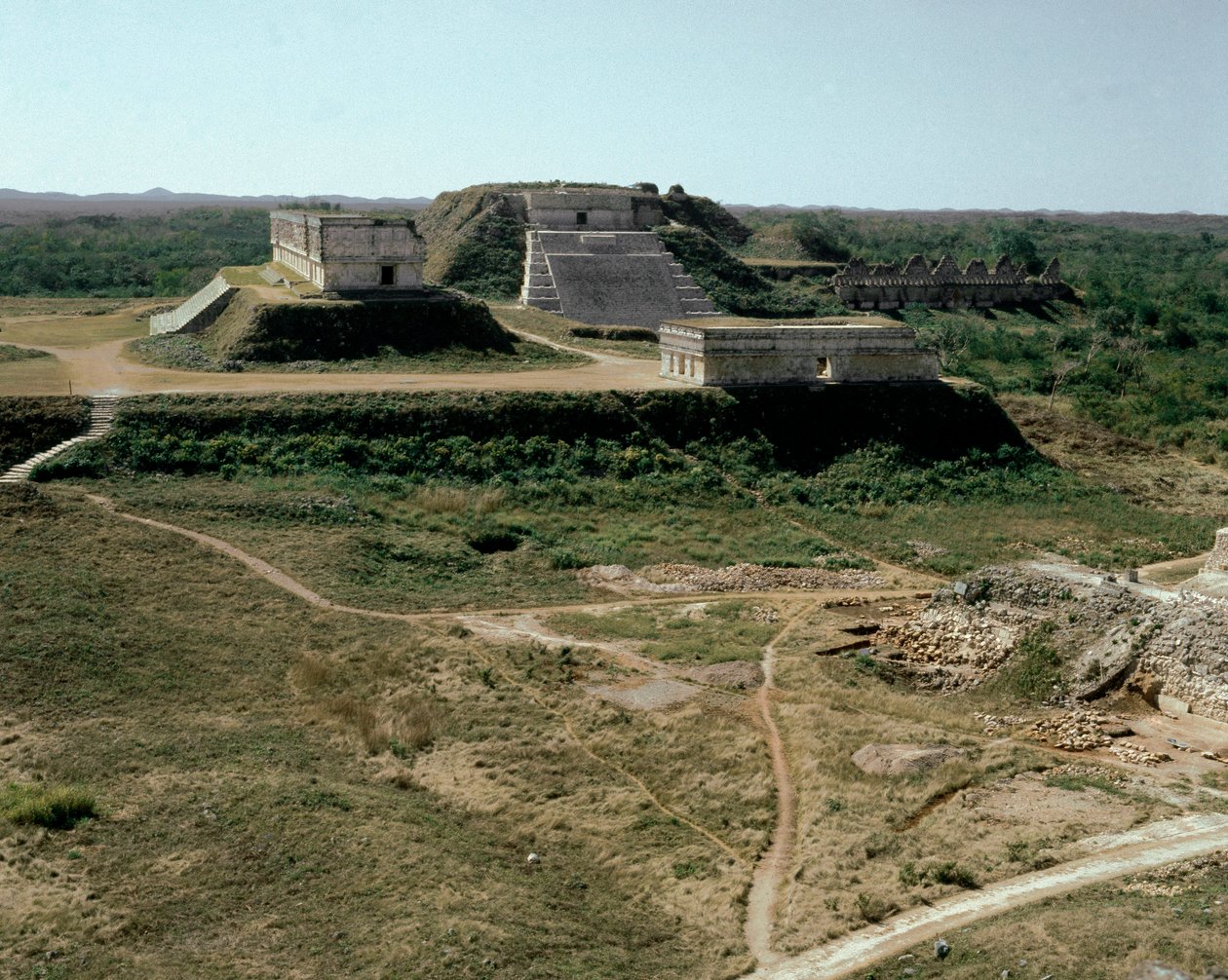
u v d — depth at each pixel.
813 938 25.27
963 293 148.38
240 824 29.72
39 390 66.56
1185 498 75.44
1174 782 31.89
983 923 24.83
